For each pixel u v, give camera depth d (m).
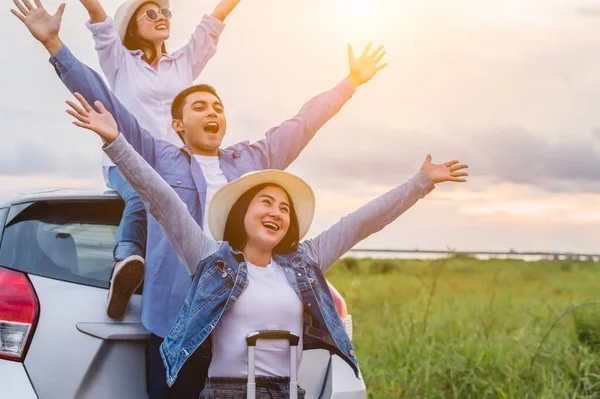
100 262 4.14
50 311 3.95
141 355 4.03
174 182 4.55
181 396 4.10
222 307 3.95
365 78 5.50
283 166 5.18
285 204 4.20
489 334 8.38
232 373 3.99
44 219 4.21
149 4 5.82
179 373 4.09
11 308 3.93
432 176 4.61
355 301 12.18
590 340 8.21
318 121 5.32
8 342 3.91
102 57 5.59
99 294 4.04
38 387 3.89
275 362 4.03
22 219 4.18
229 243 4.20
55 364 3.91
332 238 4.48
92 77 4.58
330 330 4.16
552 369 7.29
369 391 7.16
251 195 4.19
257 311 4.03
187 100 4.79
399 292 13.77
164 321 4.08
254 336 3.88
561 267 21.98
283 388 4.00
